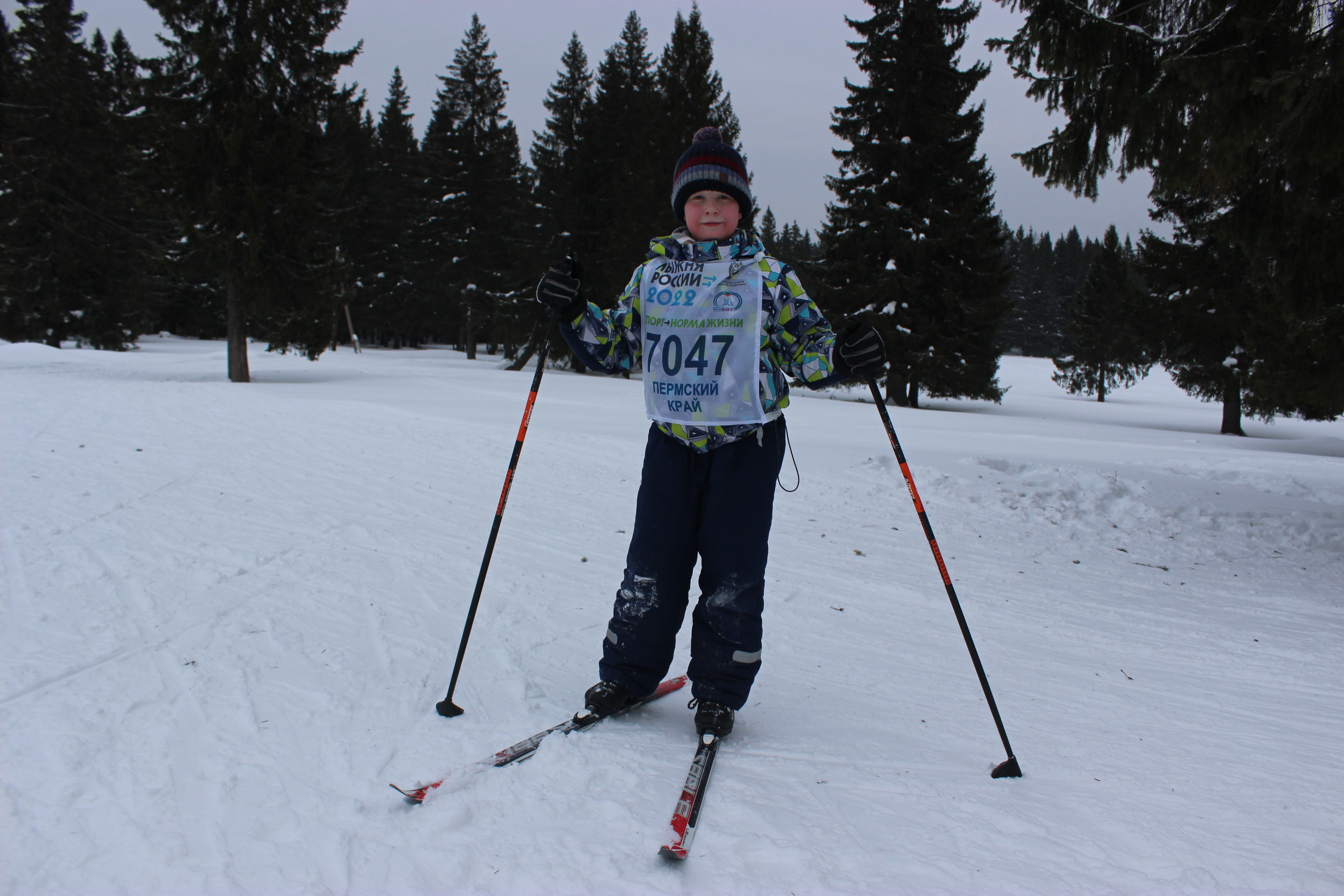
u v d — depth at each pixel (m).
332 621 2.76
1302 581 4.34
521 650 2.62
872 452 8.00
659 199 25.83
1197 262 19.20
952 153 22.47
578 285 2.14
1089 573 4.35
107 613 2.66
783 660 2.79
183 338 40.69
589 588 3.45
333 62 16.81
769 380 2.13
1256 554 4.94
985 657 2.91
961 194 22.55
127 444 6.39
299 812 1.57
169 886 1.32
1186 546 5.09
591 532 4.54
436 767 1.79
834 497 6.00
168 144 15.58
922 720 2.30
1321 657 3.08
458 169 33.41
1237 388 19.17
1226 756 2.13
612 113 29.75
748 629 2.10
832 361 2.03
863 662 2.80
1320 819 1.78
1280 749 2.19
